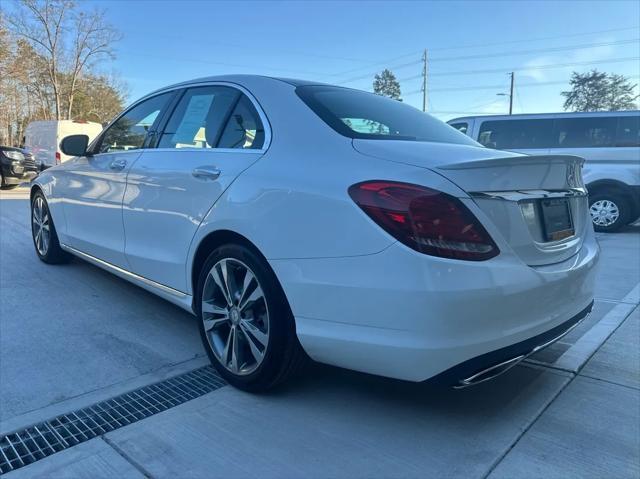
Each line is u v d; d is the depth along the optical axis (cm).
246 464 223
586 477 216
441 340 212
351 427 252
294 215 245
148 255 350
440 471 219
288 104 288
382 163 234
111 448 232
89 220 432
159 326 381
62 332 363
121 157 392
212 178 293
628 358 334
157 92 395
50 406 265
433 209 212
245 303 274
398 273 214
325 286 234
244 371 279
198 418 258
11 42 3045
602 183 936
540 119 971
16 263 546
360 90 348
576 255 275
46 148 1892
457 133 337
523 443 240
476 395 285
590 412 267
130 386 289
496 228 222
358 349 230
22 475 213
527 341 234
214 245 302
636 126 915
